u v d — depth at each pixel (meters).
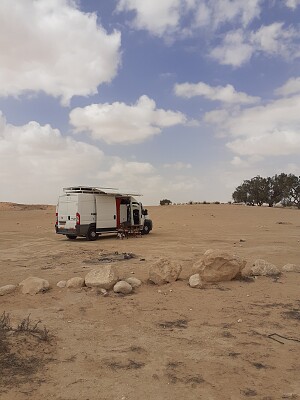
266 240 19.52
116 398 4.02
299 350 5.36
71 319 6.80
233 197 90.44
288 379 4.49
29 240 21.22
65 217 20.97
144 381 4.41
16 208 73.69
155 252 15.26
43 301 7.98
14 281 9.97
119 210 22.23
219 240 19.84
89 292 8.62
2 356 4.88
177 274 9.64
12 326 6.17
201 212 46.22
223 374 4.61
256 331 6.13
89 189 21.06
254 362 4.95
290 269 10.78
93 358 5.05
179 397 4.05
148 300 8.02
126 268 11.47
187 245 17.70
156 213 46.25
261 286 9.08
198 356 5.14
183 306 7.59
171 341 5.71
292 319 6.72
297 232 24.70
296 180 82.06
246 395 4.11
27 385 4.25
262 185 84.12
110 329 6.27
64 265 12.42
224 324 6.49
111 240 20.81
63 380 4.40
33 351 5.16
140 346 5.49
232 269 9.53
